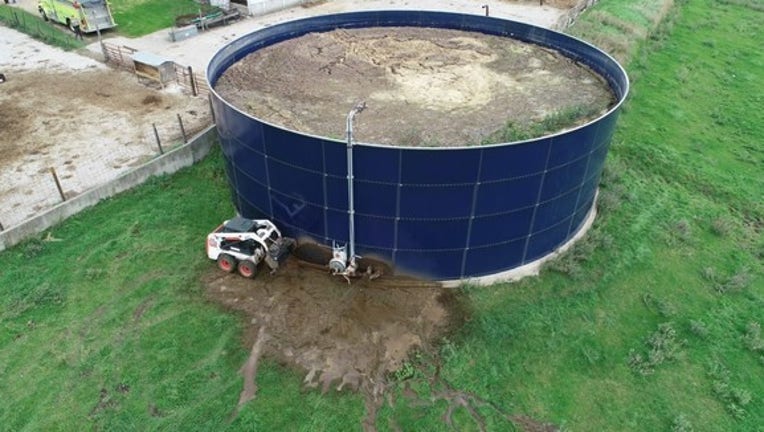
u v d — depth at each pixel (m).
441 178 12.34
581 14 35.31
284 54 19.59
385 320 13.15
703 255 16.42
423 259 13.92
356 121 15.26
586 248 15.54
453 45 20.67
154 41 30.56
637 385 12.20
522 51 20.11
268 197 14.66
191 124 21.62
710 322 14.00
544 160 12.76
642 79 27.55
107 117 22.02
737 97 26.67
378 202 12.95
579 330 13.37
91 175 18.34
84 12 29.86
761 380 12.59
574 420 11.42
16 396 11.41
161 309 13.45
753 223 18.31
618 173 19.30
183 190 17.98
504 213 13.33
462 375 12.09
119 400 11.38
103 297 13.78
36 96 23.59
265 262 14.42
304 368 12.07
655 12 36.22
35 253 15.06
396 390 11.72
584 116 15.41
